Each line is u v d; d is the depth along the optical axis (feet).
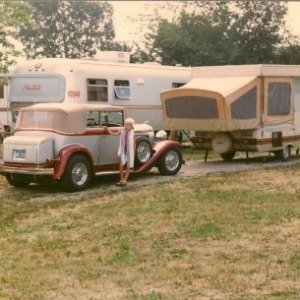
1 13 74.43
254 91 59.77
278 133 62.39
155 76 71.87
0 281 23.88
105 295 22.04
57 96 61.82
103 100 65.31
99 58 69.97
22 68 64.44
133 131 47.37
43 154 43.29
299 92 65.05
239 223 33.35
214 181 49.29
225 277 23.84
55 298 21.81
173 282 23.34
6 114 82.74
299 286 22.63
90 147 45.47
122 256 27.14
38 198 42.75
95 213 36.91
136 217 35.47
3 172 44.83
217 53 131.54
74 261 26.71
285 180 49.98
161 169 52.26
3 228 33.65
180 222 33.83
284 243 29.04
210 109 58.44
